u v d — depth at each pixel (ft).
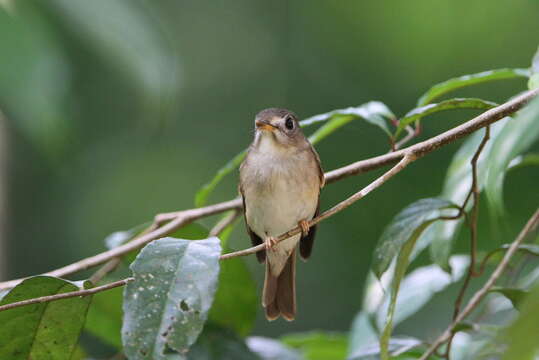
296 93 47.52
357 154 43.39
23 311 17.98
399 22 45.57
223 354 24.08
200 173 46.26
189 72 47.44
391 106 45.44
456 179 23.45
